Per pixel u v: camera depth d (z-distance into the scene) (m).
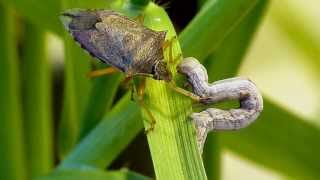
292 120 0.11
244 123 0.08
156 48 0.08
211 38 0.09
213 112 0.08
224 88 0.08
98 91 0.09
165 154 0.08
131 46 0.08
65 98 0.11
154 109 0.08
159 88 0.08
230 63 0.10
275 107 0.11
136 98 0.08
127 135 0.09
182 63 0.08
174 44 0.08
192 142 0.08
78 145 0.10
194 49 0.09
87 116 0.10
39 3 0.11
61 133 0.11
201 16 0.09
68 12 0.08
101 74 0.09
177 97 0.08
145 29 0.08
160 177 0.08
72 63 0.10
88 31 0.08
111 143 0.09
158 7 0.09
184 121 0.08
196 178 0.08
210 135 0.10
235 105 0.10
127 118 0.09
